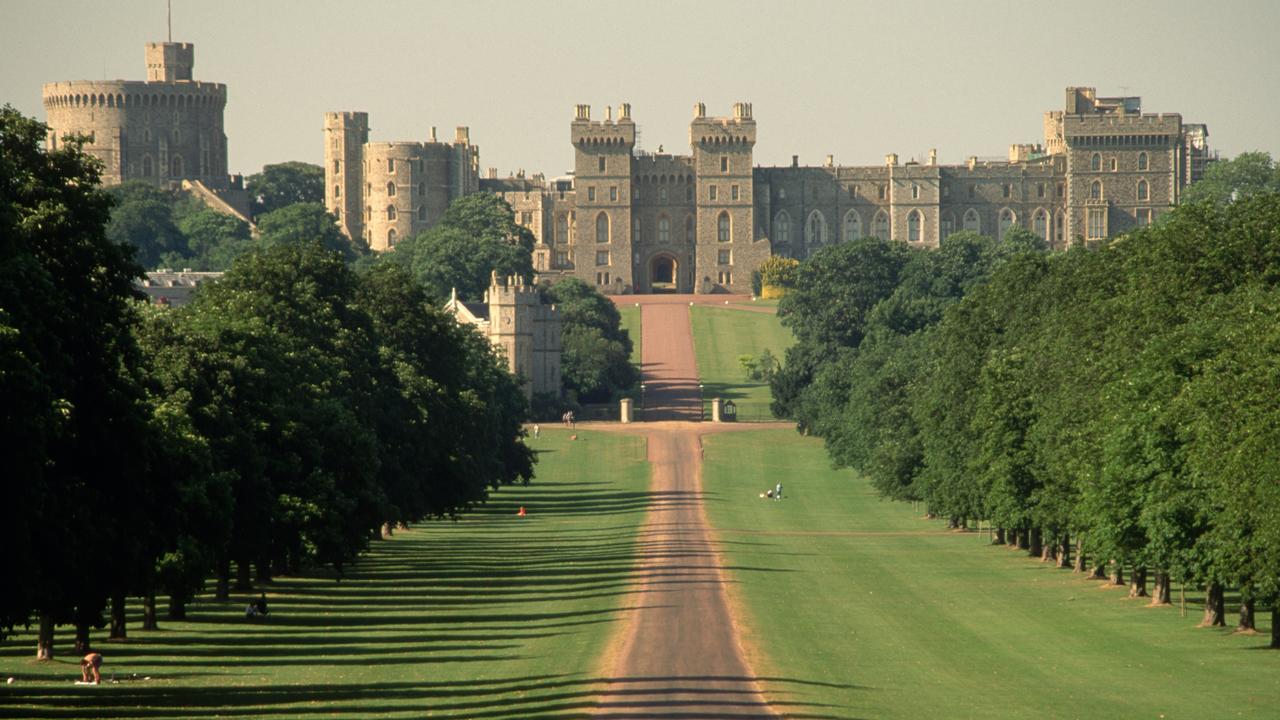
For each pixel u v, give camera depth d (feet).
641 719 434.30
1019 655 563.07
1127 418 610.24
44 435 415.03
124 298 501.97
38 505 422.00
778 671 520.01
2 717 438.40
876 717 444.96
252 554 648.79
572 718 435.12
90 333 470.80
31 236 456.86
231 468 627.05
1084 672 527.40
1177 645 579.07
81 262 472.85
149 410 513.04
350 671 520.01
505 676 509.35
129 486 487.20
